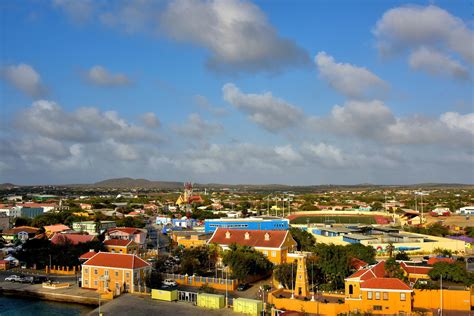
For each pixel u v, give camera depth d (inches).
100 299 5383.9
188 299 5270.7
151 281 5816.9
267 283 5974.4
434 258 6501.0
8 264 7194.9
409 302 4419.3
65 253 7081.7
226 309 4859.7
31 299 5703.7
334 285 5319.9
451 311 4480.8
